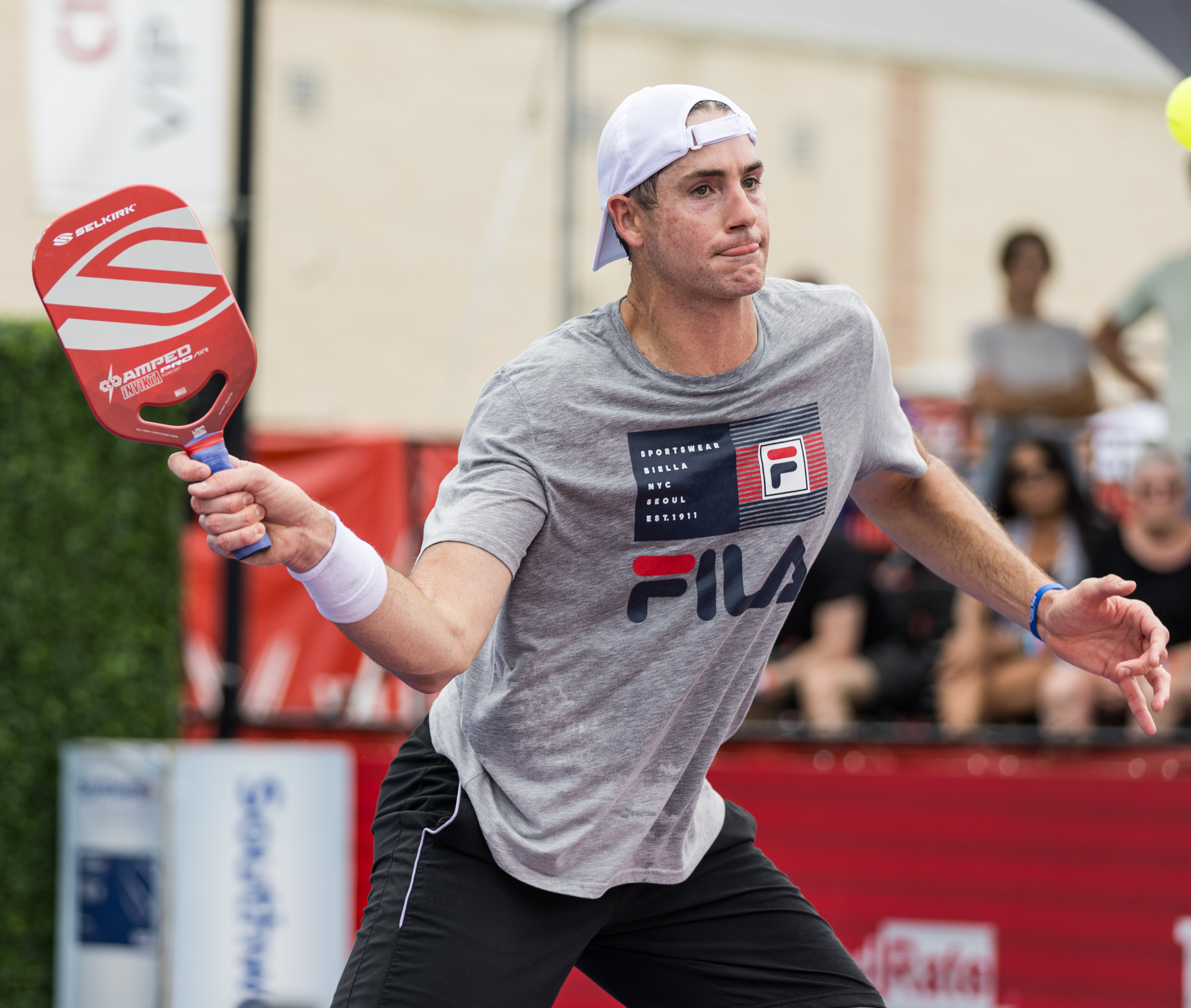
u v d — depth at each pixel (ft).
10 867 59.16
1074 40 86.53
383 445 77.71
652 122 25.34
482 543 24.47
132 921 55.42
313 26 186.39
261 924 55.57
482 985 26.17
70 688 60.64
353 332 185.88
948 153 194.08
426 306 188.65
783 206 189.88
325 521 21.88
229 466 22.79
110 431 22.50
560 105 137.49
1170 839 52.60
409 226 188.75
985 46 87.97
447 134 189.88
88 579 61.21
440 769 27.81
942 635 73.87
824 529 27.32
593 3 89.71
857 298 27.53
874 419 27.86
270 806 55.93
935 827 55.42
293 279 184.03
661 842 27.71
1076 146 194.18
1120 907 53.06
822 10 88.89
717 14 90.48
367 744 69.36
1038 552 72.54
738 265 25.13
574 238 91.86
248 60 64.54
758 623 26.96
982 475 76.02
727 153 25.25
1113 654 27.45
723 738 28.04
